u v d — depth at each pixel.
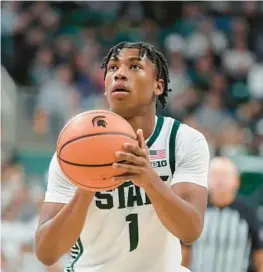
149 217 4.96
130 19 21.38
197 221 4.56
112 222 4.98
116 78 4.83
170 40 19.83
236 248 8.30
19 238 10.40
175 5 21.30
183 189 4.87
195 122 15.60
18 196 12.73
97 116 4.33
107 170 4.21
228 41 20.05
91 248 5.11
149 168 4.22
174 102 17.06
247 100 18.53
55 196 4.99
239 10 20.94
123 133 4.27
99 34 20.64
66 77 18.00
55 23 20.75
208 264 8.34
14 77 19.50
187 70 19.11
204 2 21.22
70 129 4.32
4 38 19.84
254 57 19.77
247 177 12.02
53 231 4.60
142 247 5.04
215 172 8.36
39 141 16.09
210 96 17.48
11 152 15.78
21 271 10.30
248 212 8.38
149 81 4.91
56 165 5.04
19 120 16.12
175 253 5.18
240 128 15.74
